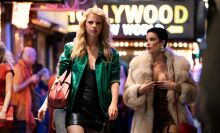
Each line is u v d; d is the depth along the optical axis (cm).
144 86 937
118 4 1530
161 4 1534
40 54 2403
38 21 2117
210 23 361
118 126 1388
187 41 1548
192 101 962
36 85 1480
